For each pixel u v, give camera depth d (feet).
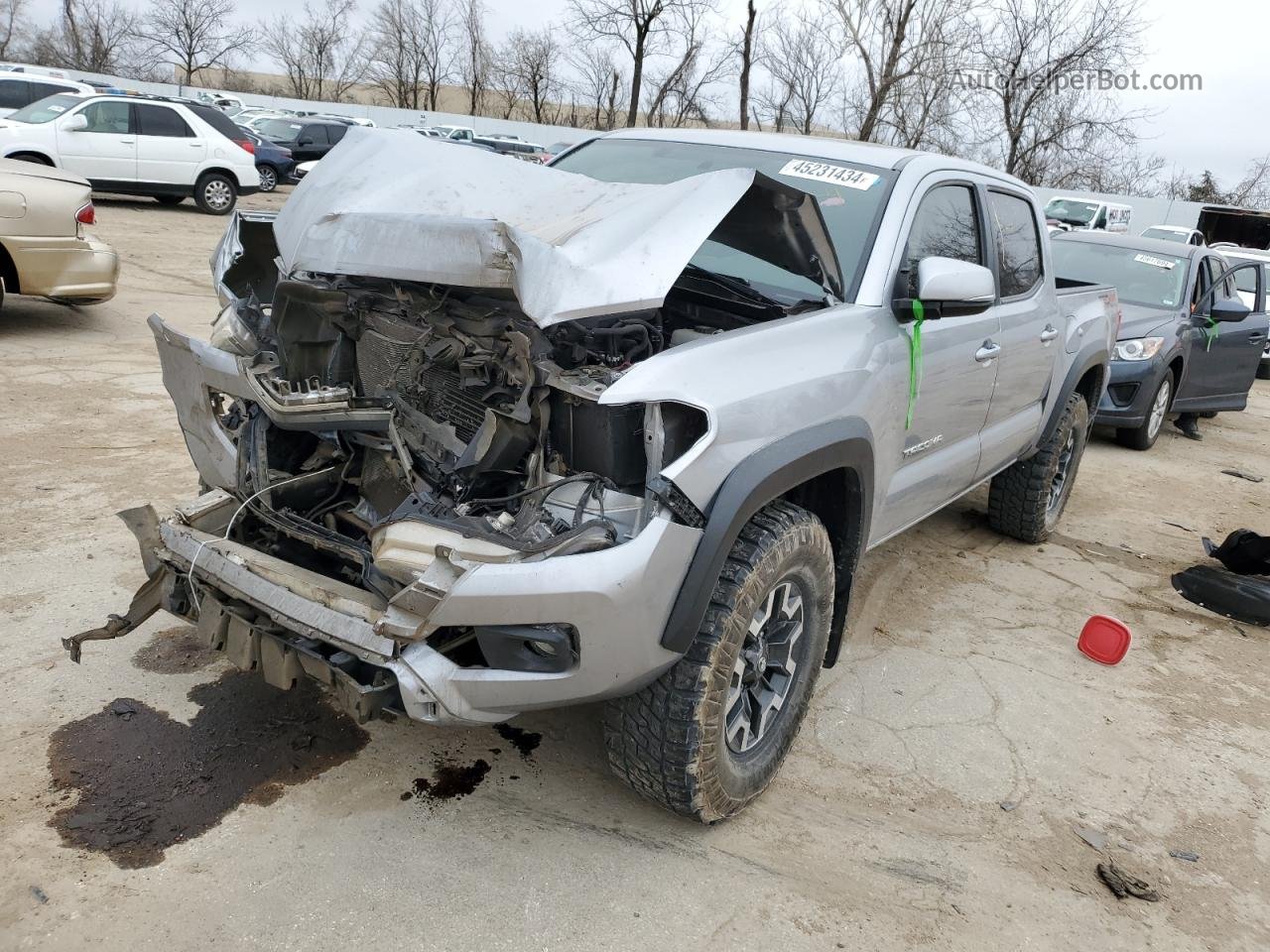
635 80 80.89
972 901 8.62
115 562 12.62
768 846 8.99
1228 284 30.60
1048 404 16.34
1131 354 25.67
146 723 9.55
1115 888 8.96
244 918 7.36
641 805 9.29
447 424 8.57
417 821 8.66
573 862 8.41
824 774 10.23
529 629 7.18
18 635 10.73
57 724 9.37
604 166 12.78
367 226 8.60
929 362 11.02
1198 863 9.55
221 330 9.53
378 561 7.44
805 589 9.34
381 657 7.22
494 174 9.71
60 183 23.44
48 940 6.97
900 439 10.73
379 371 9.30
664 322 10.14
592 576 7.11
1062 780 10.68
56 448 16.56
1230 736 12.05
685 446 7.71
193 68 164.14
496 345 8.14
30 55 163.63
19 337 24.09
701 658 8.01
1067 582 16.62
